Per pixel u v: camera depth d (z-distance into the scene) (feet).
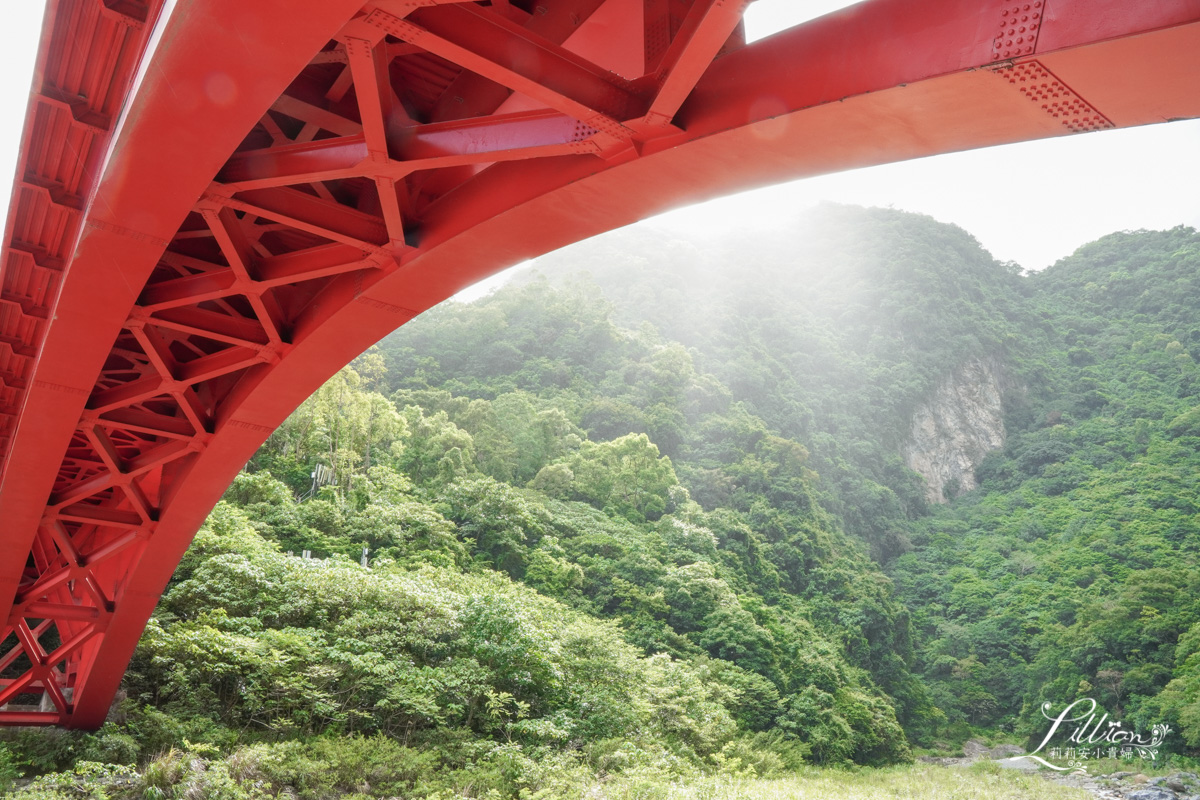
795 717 196.85
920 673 337.31
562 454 324.80
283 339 34.22
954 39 14.65
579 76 18.65
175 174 21.24
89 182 25.72
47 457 38.93
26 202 26.99
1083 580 361.51
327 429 191.72
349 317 30.94
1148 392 540.93
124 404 37.32
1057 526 431.84
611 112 18.84
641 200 22.20
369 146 21.20
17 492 41.70
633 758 93.61
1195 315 602.03
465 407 304.09
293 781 68.49
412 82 25.72
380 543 158.40
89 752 62.59
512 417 325.21
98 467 55.42
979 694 311.88
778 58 17.54
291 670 83.41
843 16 16.56
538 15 21.09
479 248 25.88
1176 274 643.04
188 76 17.46
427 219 26.89
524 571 205.87
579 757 92.07
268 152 24.06
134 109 18.67
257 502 146.30
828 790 136.77
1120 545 377.71
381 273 28.68
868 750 219.61
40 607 53.98
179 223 23.76
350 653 88.53
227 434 39.65
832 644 285.64
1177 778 212.02
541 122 20.80
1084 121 15.01
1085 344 630.74
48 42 21.25
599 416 391.24
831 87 16.47
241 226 30.58
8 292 32.24
